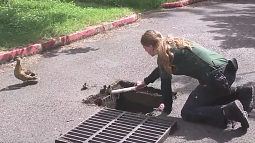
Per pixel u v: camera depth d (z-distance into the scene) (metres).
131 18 10.27
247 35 8.63
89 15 10.02
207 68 4.14
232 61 4.21
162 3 12.90
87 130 4.24
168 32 9.10
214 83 4.12
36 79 5.87
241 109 4.05
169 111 4.67
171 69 4.19
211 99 4.32
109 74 6.25
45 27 8.47
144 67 6.59
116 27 9.63
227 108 4.07
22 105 5.07
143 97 5.27
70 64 6.79
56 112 4.84
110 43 8.19
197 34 8.79
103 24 9.30
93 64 6.78
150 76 4.61
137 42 8.21
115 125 4.34
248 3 14.03
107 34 9.01
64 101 5.17
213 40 8.19
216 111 4.20
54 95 5.39
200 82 4.27
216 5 13.52
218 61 4.19
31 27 8.42
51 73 6.33
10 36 7.76
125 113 4.61
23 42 7.59
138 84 4.74
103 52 7.52
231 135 4.15
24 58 7.14
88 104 5.07
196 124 4.39
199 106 4.34
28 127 4.46
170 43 4.19
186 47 4.17
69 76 6.17
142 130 4.21
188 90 5.48
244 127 4.18
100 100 5.08
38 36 7.98
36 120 4.63
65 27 8.70
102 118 4.51
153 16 11.33
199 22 10.23
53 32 8.29
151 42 4.19
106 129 4.25
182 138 4.11
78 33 8.41
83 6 11.85
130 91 5.32
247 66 6.43
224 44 7.84
